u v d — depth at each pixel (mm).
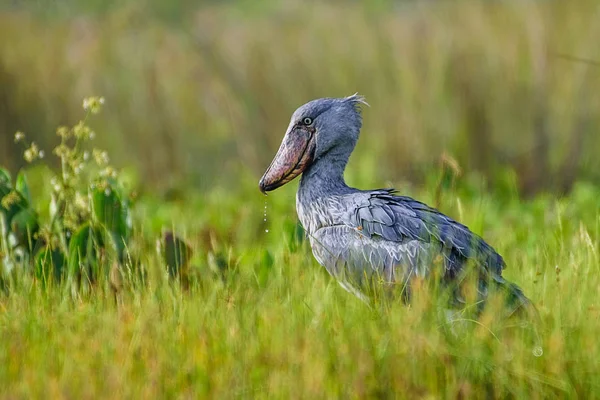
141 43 20062
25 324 8297
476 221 12102
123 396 7074
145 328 7883
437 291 8477
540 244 10719
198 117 19438
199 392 7207
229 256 10086
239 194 16812
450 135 17656
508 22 18000
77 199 10516
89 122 19000
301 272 9547
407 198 9477
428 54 18094
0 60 18781
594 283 8867
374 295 8852
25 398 7129
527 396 7207
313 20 20219
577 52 17500
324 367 7309
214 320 8164
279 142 18844
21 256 10375
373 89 18328
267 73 19094
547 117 17484
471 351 7531
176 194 17234
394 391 7242
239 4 21828
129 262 9812
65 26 20344
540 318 8133
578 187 15195
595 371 7328
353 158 18016
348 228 9453
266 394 7207
